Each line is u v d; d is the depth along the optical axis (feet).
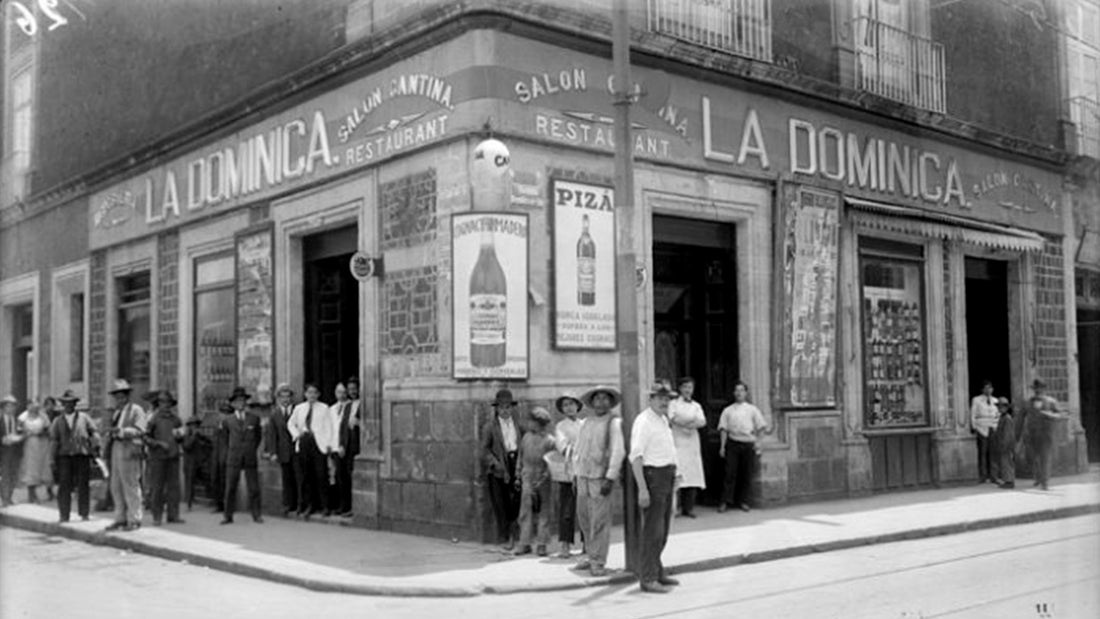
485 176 38.81
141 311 60.44
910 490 54.85
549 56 41.63
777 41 50.67
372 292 44.32
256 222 51.90
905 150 56.34
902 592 29.58
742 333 48.83
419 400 41.39
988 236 58.44
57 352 64.54
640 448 30.94
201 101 55.26
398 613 28.45
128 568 36.83
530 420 36.81
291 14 50.16
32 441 53.16
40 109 62.95
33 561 38.73
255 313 51.21
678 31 46.09
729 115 48.16
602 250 42.70
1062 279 64.90
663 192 45.34
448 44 40.96
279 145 50.26
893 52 55.93
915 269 57.31
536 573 32.96
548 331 40.93
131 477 44.29
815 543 37.78
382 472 43.06
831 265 51.90
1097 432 65.31
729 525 42.39
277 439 48.11
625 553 33.30
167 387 57.41
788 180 50.11
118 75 60.90
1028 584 30.55
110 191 62.23
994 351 63.00
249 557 36.47
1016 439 57.77
